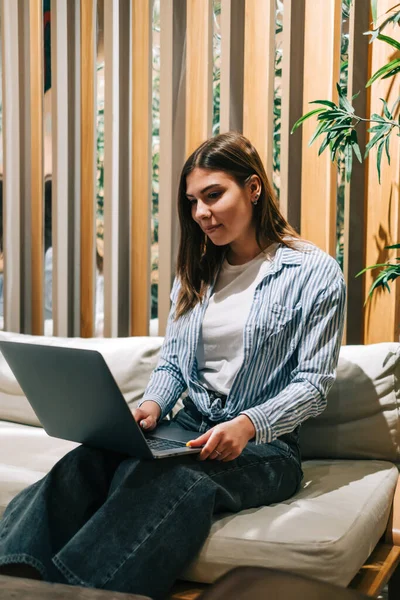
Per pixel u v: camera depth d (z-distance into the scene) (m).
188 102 2.29
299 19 2.14
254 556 1.24
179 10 2.34
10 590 0.84
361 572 1.39
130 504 1.25
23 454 1.92
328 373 1.48
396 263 1.99
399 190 1.97
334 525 1.29
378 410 1.79
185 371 1.62
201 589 1.28
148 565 1.21
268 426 1.39
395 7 1.90
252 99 2.19
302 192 2.13
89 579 1.18
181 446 1.39
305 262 1.55
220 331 1.59
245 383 1.53
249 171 1.58
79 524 1.33
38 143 2.60
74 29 2.52
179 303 1.71
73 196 2.58
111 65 2.41
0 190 2.75
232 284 1.63
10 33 2.62
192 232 1.69
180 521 1.25
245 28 2.19
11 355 1.43
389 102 1.98
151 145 2.40
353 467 1.72
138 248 2.43
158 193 2.53
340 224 2.38
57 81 2.52
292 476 1.49
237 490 1.36
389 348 1.81
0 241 2.75
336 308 1.51
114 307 2.50
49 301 2.75
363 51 2.06
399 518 1.57
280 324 1.52
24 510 1.34
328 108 2.04
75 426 1.41
